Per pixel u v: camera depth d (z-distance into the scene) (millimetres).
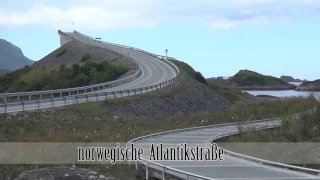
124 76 67625
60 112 27766
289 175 15578
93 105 32344
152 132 27391
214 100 62094
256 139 25484
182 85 57312
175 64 86312
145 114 37750
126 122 29734
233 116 39625
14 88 70312
